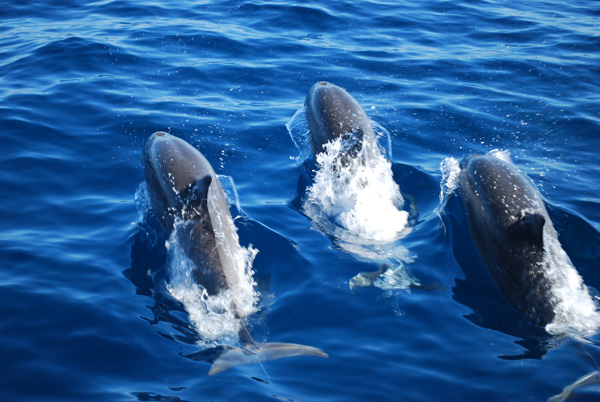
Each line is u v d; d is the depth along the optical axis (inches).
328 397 236.4
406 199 373.7
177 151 342.6
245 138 431.2
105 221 344.5
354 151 366.9
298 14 649.6
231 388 239.0
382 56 567.2
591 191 378.6
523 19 659.4
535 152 425.4
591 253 322.0
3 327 264.2
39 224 338.6
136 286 296.8
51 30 593.0
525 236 293.0
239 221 347.3
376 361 256.2
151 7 661.9
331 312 285.7
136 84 499.5
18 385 235.8
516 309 290.8
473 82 524.1
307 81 518.3
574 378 246.5
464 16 668.1
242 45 575.5
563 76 533.6
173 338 266.4
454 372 251.1
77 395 233.1
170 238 319.9
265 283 305.3
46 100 463.8
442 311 287.7
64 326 267.9
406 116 466.3
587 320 277.9
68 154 403.5
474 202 328.2
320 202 370.3
